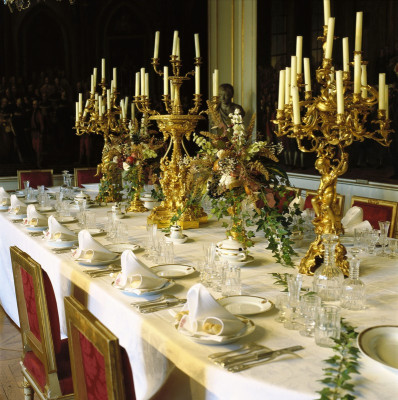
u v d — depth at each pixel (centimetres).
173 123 395
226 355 170
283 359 168
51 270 316
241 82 848
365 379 154
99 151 855
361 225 356
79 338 179
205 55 896
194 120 398
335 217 260
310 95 246
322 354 172
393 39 575
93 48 841
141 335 205
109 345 150
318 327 178
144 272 238
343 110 218
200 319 182
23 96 803
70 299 183
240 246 289
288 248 284
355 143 640
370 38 607
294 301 200
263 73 795
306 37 703
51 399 240
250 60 823
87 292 261
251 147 290
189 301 186
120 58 855
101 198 517
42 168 823
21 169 812
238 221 297
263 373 158
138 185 473
